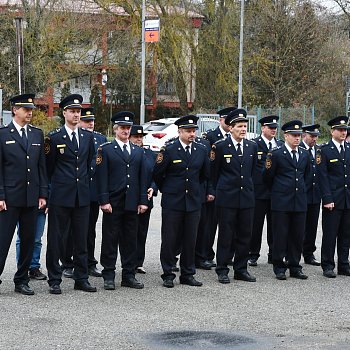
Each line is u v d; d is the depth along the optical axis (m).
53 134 9.01
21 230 8.72
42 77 36.66
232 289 9.28
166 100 42.28
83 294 8.81
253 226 10.95
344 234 10.41
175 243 9.43
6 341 6.71
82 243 9.01
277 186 10.12
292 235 10.13
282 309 8.20
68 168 8.92
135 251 9.35
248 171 9.86
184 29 36.03
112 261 9.21
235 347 6.66
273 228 10.12
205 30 37.72
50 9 36.94
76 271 9.05
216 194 9.86
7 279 9.53
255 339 6.94
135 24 35.62
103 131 41.25
